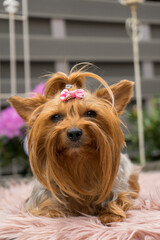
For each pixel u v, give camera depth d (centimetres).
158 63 505
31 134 167
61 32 457
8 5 377
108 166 162
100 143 159
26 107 180
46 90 183
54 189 178
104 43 474
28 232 145
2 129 340
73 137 155
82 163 169
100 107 161
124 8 480
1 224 156
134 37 409
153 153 456
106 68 476
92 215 178
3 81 433
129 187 205
